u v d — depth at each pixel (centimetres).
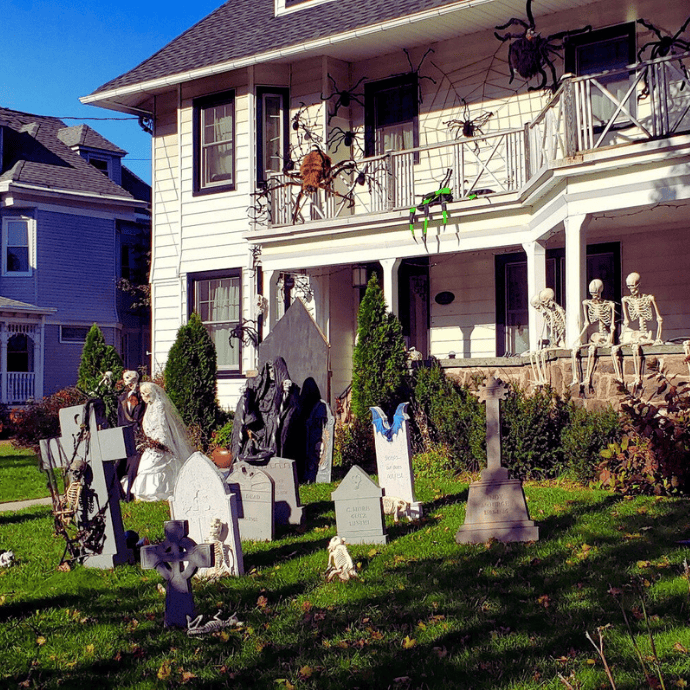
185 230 2252
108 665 627
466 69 1945
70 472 915
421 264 2044
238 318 2158
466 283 1991
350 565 812
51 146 3506
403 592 759
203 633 679
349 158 2100
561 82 1477
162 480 1316
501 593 743
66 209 3325
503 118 1895
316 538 994
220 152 2203
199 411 1798
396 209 1797
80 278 3362
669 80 1440
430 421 1531
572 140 1447
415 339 2091
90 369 2106
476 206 1703
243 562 890
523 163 1706
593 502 1105
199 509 847
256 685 581
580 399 1359
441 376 1534
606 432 1240
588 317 1391
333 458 1559
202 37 2430
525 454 1328
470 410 1401
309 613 716
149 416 1330
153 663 626
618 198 1401
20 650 662
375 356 1584
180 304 2267
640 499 1112
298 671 599
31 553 977
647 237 1761
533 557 849
